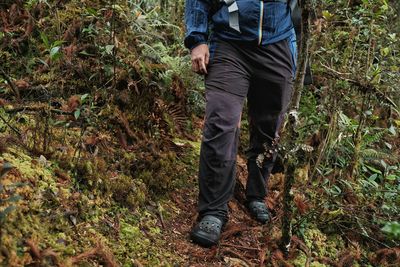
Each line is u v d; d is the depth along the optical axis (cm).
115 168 275
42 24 333
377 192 322
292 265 252
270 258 255
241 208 312
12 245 181
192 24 270
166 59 373
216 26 272
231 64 268
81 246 209
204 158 260
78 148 262
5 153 230
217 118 258
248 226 291
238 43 270
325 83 386
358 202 320
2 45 317
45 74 313
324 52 404
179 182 311
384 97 367
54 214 213
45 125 251
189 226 273
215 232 255
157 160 298
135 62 328
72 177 242
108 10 344
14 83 297
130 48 345
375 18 406
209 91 266
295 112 241
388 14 446
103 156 277
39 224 203
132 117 313
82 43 328
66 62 313
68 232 212
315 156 350
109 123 299
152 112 331
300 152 321
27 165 229
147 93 328
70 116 287
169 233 259
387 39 409
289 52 283
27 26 326
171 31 450
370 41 381
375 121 388
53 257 189
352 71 370
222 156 257
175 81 368
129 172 279
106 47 305
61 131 274
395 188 332
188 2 272
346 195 323
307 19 233
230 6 268
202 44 269
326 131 362
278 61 276
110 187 254
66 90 310
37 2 341
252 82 279
